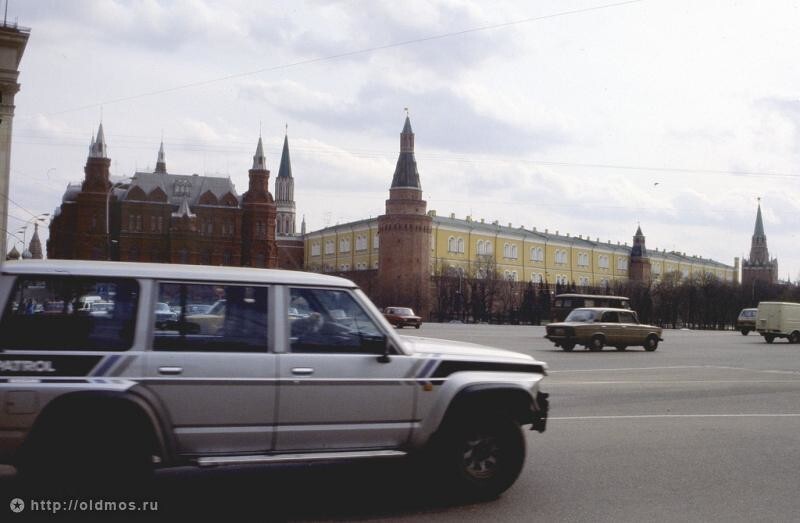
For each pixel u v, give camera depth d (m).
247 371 5.20
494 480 5.94
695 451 8.10
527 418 6.22
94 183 104.06
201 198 113.19
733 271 179.50
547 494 6.20
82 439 4.85
